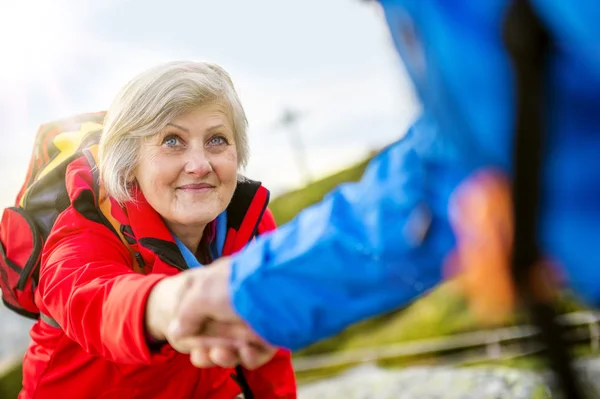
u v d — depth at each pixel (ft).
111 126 4.89
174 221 4.97
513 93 1.77
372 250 2.33
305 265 2.44
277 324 2.52
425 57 2.00
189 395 5.35
